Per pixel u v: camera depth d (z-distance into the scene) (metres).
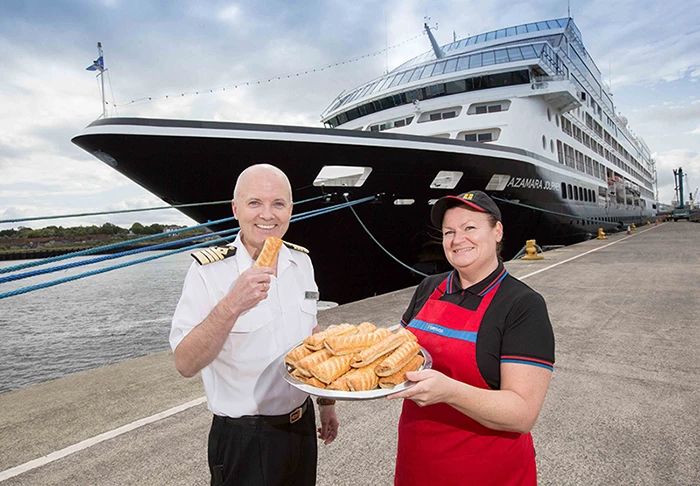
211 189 6.39
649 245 14.13
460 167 8.25
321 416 1.87
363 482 2.28
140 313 12.69
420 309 1.74
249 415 1.53
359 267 8.33
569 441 2.56
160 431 2.81
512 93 12.09
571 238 16.52
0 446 2.66
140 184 6.56
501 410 1.19
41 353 8.86
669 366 3.63
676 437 2.55
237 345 1.54
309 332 1.77
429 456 1.44
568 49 19.88
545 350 1.30
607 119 27.36
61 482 2.30
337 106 15.79
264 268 1.32
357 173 7.80
